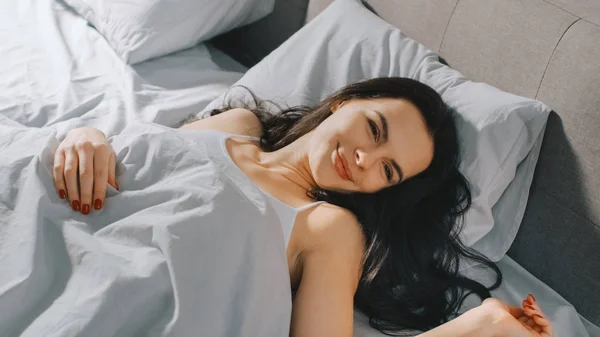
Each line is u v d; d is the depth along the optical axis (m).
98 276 0.94
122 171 1.13
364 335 1.15
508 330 1.05
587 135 1.19
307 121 1.35
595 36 1.19
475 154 1.25
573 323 1.21
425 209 1.26
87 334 0.88
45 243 0.99
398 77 1.29
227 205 1.04
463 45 1.41
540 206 1.29
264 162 1.29
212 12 1.73
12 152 1.11
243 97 1.52
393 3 1.57
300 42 1.56
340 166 1.20
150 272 0.95
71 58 1.63
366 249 1.20
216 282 0.98
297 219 1.17
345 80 1.45
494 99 1.27
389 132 1.19
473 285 1.25
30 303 0.92
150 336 0.91
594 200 1.19
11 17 1.81
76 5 1.81
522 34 1.30
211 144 1.25
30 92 1.49
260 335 0.98
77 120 1.40
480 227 1.29
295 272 1.17
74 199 1.06
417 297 1.23
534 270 1.32
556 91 1.23
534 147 1.27
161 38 1.65
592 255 1.21
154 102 1.54
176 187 1.06
